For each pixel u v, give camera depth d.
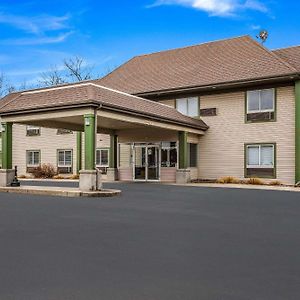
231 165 22.73
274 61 22.00
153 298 4.01
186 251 5.95
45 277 4.67
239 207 11.09
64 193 14.38
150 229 7.70
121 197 13.76
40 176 28.88
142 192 15.66
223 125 23.06
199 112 23.86
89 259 5.48
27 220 8.69
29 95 18.23
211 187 18.48
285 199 13.18
